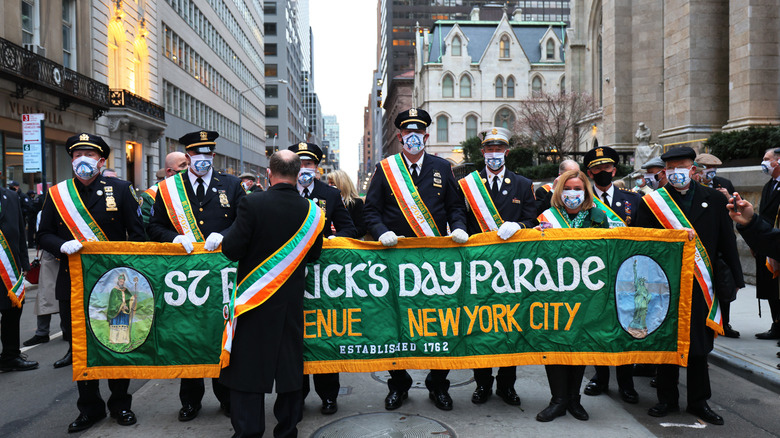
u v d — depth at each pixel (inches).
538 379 221.5
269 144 4062.5
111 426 175.8
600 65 1471.5
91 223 187.6
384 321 178.4
